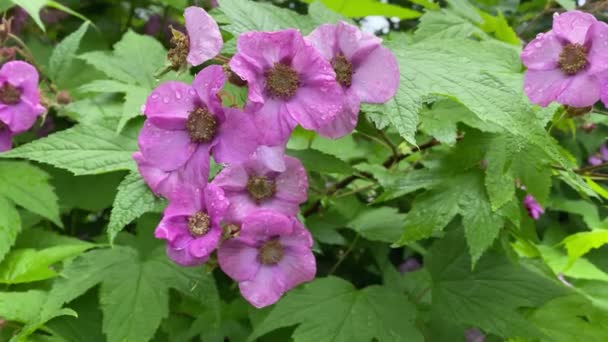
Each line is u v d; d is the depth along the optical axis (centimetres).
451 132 35
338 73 28
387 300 36
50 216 37
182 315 38
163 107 27
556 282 37
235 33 29
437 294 37
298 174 30
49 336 33
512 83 33
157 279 35
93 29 53
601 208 58
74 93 44
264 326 34
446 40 37
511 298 36
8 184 36
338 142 47
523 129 27
